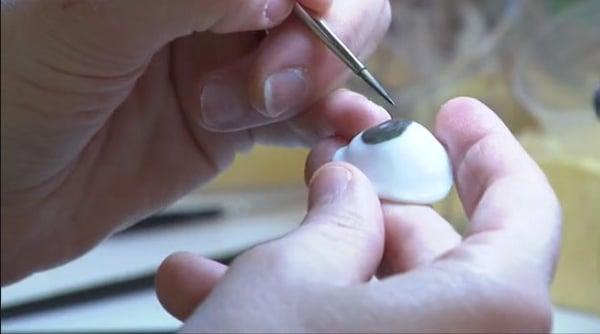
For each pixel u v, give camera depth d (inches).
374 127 10.8
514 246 8.7
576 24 19.1
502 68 20.1
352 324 8.2
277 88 11.9
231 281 8.6
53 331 15.4
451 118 10.4
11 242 14.5
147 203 14.8
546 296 8.6
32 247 14.6
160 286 9.9
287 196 21.5
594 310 15.7
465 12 20.8
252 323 8.3
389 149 10.2
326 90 12.2
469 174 9.9
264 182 21.8
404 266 9.4
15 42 12.6
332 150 11.6
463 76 20.1
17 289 17.0
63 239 14.7
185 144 14.5
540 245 8.8
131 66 12.7
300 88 12.0
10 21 12.6
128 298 16.9
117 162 14.4
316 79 12.1
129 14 11.8
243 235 19.3
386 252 9.6
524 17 20.2
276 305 8.4
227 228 19.8
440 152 10.3
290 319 8.3
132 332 15.2
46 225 14.5
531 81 19.3
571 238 15.7
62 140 13.5
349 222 9.1
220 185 21.6
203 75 13.2
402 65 20.3
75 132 13.4
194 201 21.0
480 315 8.3
